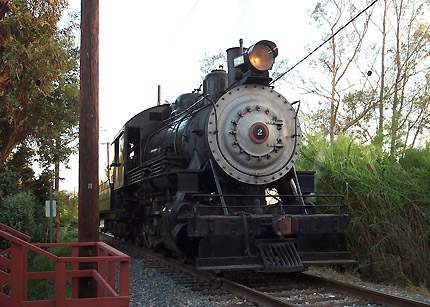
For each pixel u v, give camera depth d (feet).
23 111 36.37
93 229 17.07
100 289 15.02
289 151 24.82
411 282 22.50
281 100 25.26
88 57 17.48
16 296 12.62
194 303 17.46
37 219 36.50
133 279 23.17
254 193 24.13
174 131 29.27
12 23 31.04
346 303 17.35
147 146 35.60
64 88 38.24
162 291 19.90
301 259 21.27
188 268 25.02
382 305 17.06
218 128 23.41
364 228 26.32
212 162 23.31
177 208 22.38
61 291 12.38
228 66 26.50
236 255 20.72
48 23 32.68
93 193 17.15
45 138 39.29
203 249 20.30
